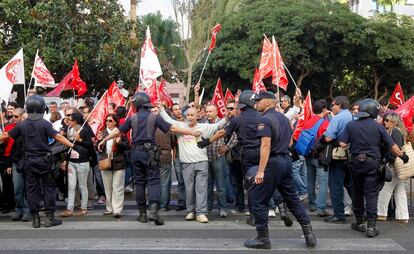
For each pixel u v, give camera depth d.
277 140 6.40
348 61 24.44
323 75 26.48
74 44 16.17
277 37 23.64
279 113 6.58
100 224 8.02
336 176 7.91
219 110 12.02
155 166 7.90
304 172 9.66
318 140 8.17
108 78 17.44
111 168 8.42
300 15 23.56
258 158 7.32
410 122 9.67
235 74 25.84
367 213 7.23
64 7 16.11
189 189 8.24
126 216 8.65
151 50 9.87
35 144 7.65
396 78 25.12
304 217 6.63
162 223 7.95
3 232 7.51
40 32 16.09
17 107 9.16
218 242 6.89
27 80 15.98
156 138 8.97
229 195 9.41
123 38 16.72
